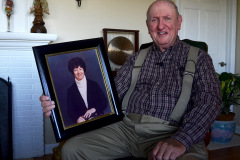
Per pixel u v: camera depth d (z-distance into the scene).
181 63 1.24
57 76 1.12
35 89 2.42
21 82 2.38
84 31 2.66
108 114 1.21
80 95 1.16
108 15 2.75
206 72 1.17
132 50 2.80
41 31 2.31
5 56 2.32
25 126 2.43
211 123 1.04
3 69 2.33
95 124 1.17
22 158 2.44
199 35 3.33
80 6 2.63
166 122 1.17
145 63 1.36
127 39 2.78
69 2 2.59
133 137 1.24
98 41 1.24
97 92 1.20
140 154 1.21
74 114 1.13
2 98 2.31
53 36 2.31
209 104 1.06
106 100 1.22
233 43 3.43
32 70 2.40
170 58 1.28
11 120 2.33
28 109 2.43
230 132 2.82
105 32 2.61
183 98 1.16
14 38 2.21
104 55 1.24
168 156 0.87
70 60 1.16
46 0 2.50
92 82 1.20
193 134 0.96
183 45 1.30
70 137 1.12
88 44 1.21
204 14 3.34
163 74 1.27
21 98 2.40
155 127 1.16
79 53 1.18
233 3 3.38
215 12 3.41
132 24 2.86
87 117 1.16
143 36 2.92
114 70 2.67
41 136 2.49
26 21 2.43
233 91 2.84
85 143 1.16
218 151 2.58
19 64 2.36
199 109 1.05
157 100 1.21
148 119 1.20
